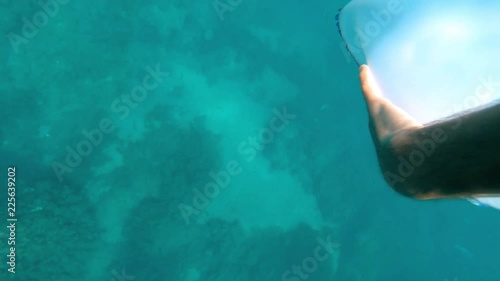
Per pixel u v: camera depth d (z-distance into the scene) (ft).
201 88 50.93
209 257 44.62
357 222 57.21
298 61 60.64
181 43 51.65
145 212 41.68
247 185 49.34
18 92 39.58
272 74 57.11
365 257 55.67
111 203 40.37
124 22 47.44
